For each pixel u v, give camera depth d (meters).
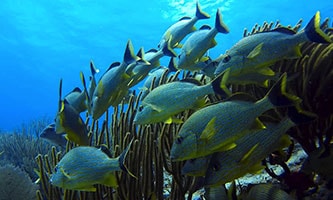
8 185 1.31
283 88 0.53
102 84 0.83
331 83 0.78
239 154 0.54
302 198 0.75
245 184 0.92
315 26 0.64
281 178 0.82
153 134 0.85
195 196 0.96
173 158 0.58
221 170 0.55
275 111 0.83
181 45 1.11
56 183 0.69
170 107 0.70
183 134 0.56
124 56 0.84
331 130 0.81
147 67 1.02
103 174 0.66
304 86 0.82
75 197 0.86
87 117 1.11
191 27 1.09
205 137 0.54
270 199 0.57
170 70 1.07
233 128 0.54
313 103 0.82
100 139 0.96
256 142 0.55
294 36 0.67
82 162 0.68
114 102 0.89
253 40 0.71
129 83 0.92
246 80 0.76
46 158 0.97
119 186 0.81
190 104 0.68
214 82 0.65
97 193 0.84
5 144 2.48
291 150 0.82
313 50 0.85
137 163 0.84
